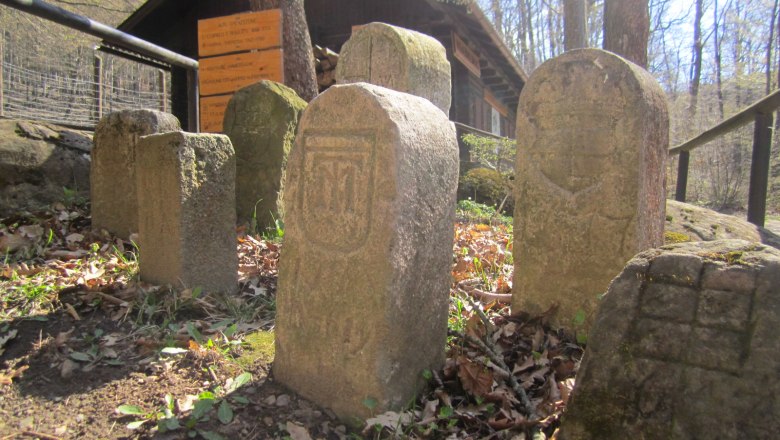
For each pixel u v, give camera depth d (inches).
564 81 128.4
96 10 820.0
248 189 206.2
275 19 303.7
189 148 134.3
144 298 131.4
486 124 665.6
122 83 850.8
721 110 914.7
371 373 90.9
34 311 124.0
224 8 514.9
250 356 113.5
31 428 89.0
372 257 90.2
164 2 493.0
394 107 91.7
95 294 129.3
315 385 98.2
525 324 131.9
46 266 149.9
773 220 317.1
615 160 122.3
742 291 64.2
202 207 138.0
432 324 101.6
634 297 69.6
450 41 470.3
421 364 100.0
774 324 61.5
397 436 88.0
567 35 473.7
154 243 140.0
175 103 496.7
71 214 197.5
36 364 106.6
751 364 61.5
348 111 94.6
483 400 99.8
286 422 92.9
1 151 193.8
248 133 206.8
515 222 137.5
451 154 101.3
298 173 101.3
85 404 95.7
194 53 523.8
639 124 118.7
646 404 65.9
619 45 352.5
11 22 710.5
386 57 240.1
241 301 139.7
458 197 326.0
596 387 69.0
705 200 615.8
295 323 100.8
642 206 121.4
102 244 176.4
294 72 307.6
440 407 98.3
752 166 196.9
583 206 126.7
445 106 257.6
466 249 183.3
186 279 135.2
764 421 59.8
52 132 216.1
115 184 182.1
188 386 101.8
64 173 211.5
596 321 71.1
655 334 67.1
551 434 89.4
